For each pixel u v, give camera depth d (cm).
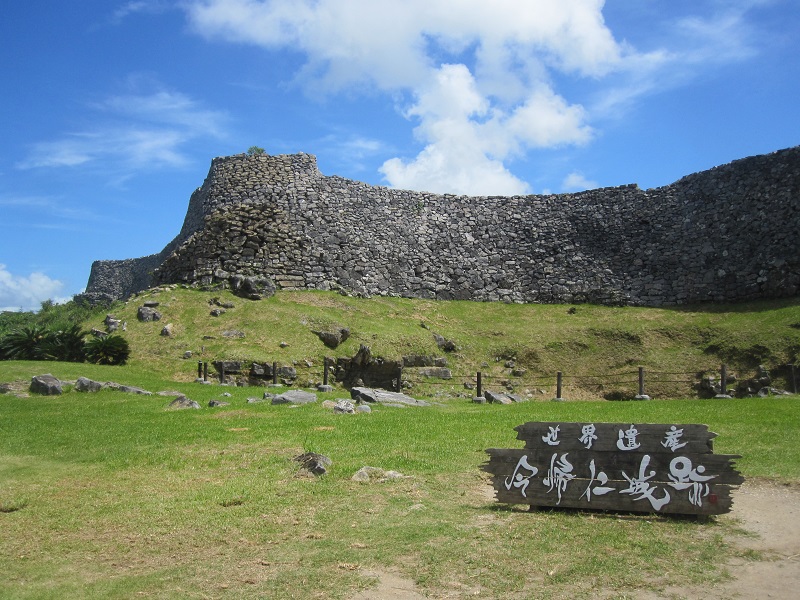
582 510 1019
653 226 4209
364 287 4066
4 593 781
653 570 802
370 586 780
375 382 3056
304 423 1730
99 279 5862
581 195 4481
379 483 1184
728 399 2306
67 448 1491
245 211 3953
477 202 4569
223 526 988
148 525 999
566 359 3391
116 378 2542
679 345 3366
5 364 2603
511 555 854
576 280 4228
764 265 3750
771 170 3897
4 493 1170
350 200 4312
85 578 823
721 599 729
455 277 4291
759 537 904
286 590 776
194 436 1578
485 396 2664
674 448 986
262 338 3098
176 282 3806
